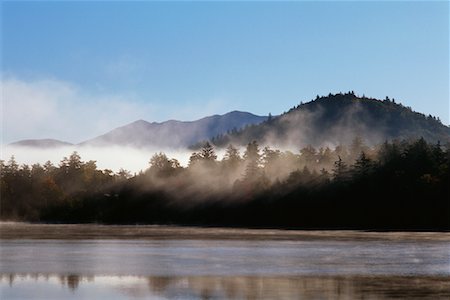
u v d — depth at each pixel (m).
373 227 171.25
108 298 39.28
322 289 43.12
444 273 52.50
